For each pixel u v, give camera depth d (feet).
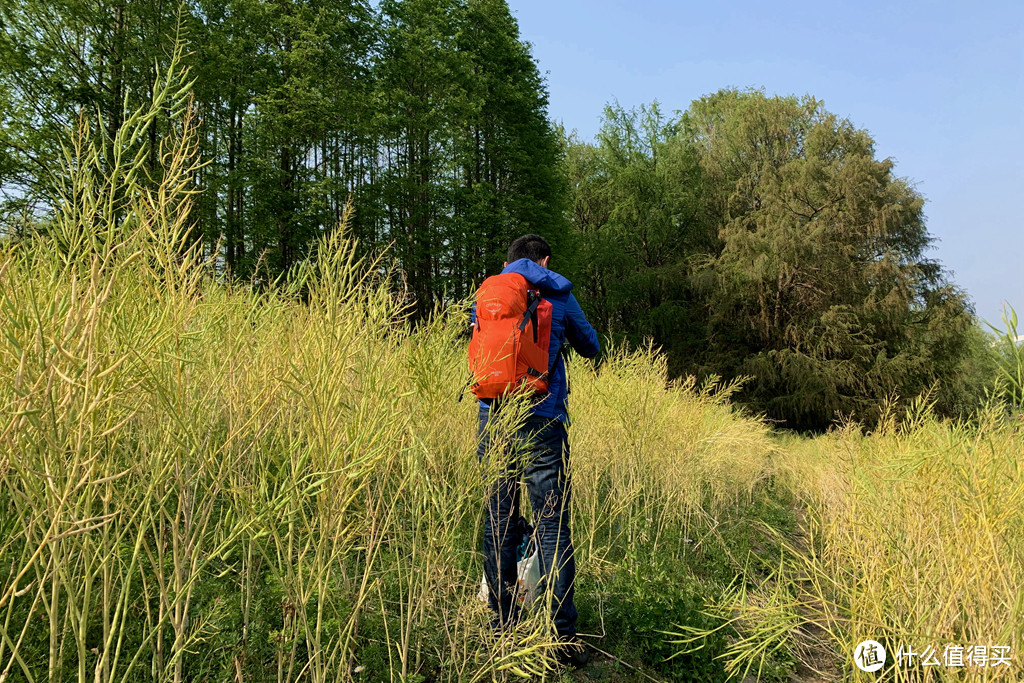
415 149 70.69
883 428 13.00
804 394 76.59
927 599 7.09
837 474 12.66
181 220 4.38
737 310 89.04
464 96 68.85
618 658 8.98
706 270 92.02
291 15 58.65
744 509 19.76
